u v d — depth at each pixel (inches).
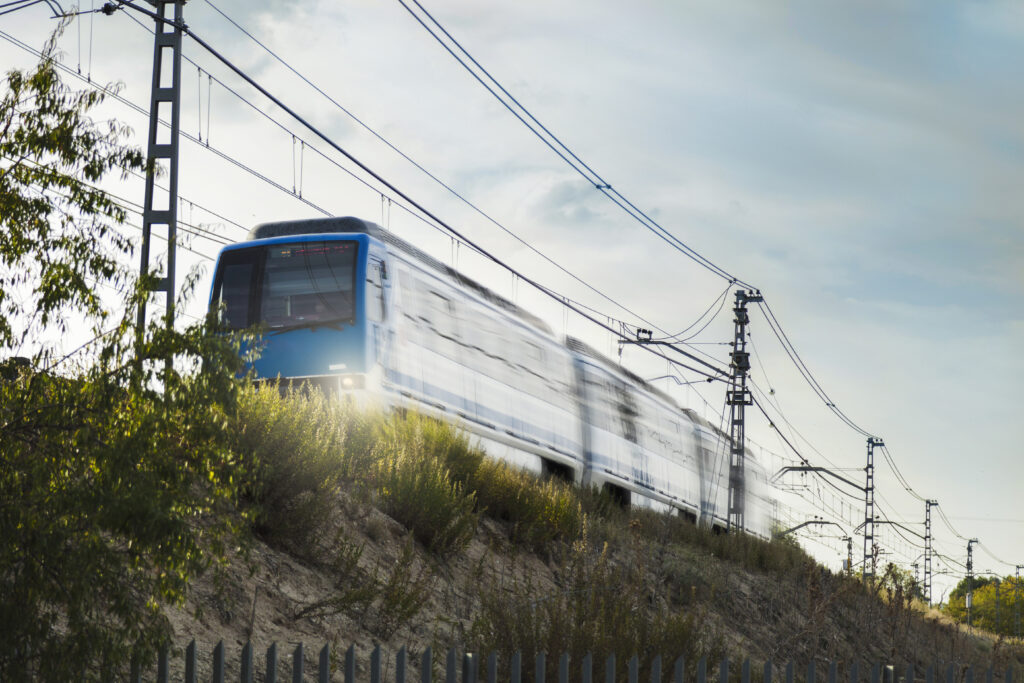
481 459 701.9
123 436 244.5
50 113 263.9
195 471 254.1
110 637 252.1
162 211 647.1
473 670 279.9
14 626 244.5
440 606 486.0
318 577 446.9
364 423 592.1
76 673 249.1
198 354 248.8
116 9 626.2
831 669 332.5
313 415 514.9
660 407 1311.5
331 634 402.6
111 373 248.1
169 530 237.8
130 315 256.1
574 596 454.0
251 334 261.4
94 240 263.7
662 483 1272.1
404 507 558.6
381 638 422.9
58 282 252.7
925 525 2915.8
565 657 289.6
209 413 250.8
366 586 454.6
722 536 1063.0
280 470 449.1
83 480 243.0
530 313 1010.1
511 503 692.7
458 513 581.9
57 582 251.0
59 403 246.8
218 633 363.6
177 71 653.9
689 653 452.1
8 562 240.4
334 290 703.7
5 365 253.4
